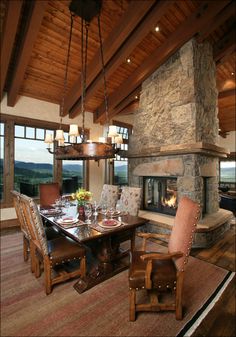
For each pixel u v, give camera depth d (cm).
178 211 210
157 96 437
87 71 432
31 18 295
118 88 527
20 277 247
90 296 213
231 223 493
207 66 422
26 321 178
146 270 173
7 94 442
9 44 323
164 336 164
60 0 310
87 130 605
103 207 355
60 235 289
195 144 344
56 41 375
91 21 343
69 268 269
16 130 483
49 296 212
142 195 470
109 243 257
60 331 168
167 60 419
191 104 373
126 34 351
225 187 830
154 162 432
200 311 192
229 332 168
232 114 748
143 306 183
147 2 304
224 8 337
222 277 253
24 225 262
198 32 368
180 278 178
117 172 730
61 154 288
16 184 487
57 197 405
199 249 342
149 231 405
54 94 504
